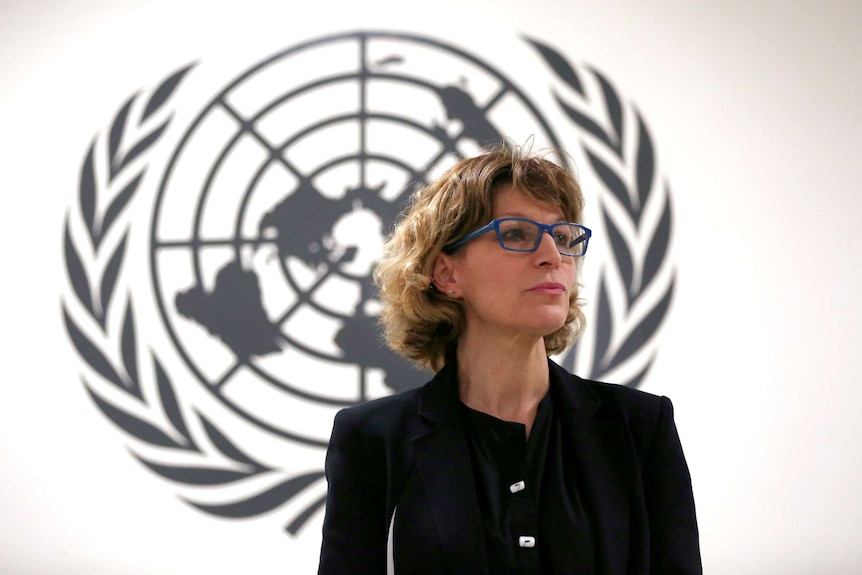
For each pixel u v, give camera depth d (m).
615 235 2.87
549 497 0.98
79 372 2.94
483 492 0.99
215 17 3.01
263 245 2.94
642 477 1.02
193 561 2.87
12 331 2.95
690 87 2.90
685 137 2.89
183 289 2.95
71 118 3.00
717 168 2.87
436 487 0.99
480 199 1.00
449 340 1.11
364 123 2.96
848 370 2.78
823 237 2.82
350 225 2.94
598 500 0.98
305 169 2.96
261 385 2.92
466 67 2.96
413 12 2.98
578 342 2.85
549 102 2.93
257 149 2.97
